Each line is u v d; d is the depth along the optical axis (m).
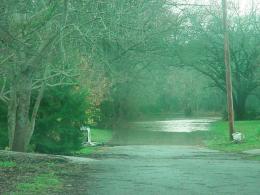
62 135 26.89
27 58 19.28
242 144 36.78
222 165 18.98
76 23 16.09
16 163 17.25
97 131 55.16
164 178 14.45
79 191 11.93
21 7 13.85
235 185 13.12
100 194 11.55
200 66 71.69
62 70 20.50
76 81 26.25
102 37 17.09
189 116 115.88
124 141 46.59
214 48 68.38
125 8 17.97
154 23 22.80
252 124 58.19
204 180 14.10
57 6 14.82
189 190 12.26
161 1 21.55
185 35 57.59
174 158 24.31
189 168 17.55
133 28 18.06
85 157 25.02
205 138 48.84
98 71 28.08
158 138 50.78
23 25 14.34
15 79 20.77
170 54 58.94
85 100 27.62
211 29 66.62
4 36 13.17
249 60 70.88
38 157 19.06
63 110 26.53
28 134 22.92
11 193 11.09
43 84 22.70
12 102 22.81
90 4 15.77
